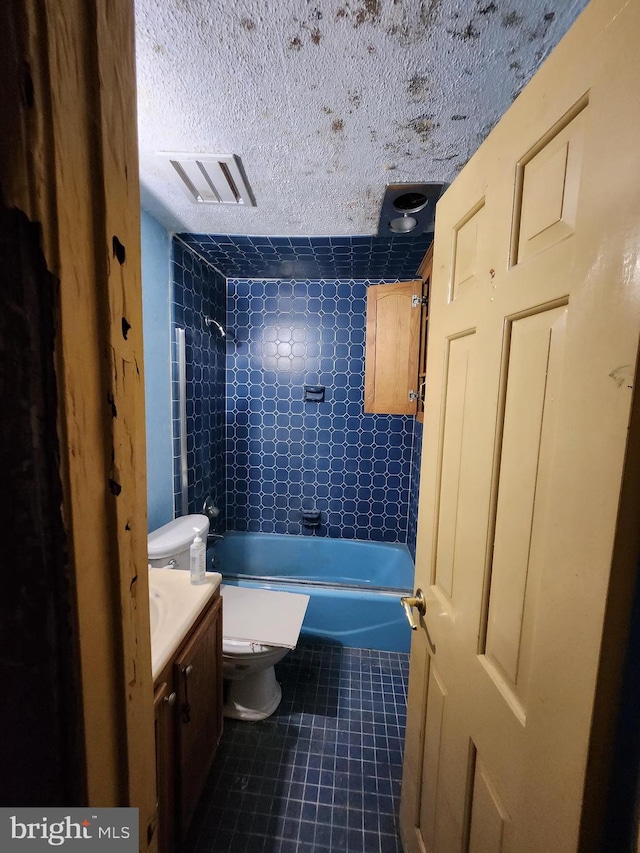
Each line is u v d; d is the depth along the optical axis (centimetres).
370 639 198
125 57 34
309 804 120
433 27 73
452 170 122
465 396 73
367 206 146
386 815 117
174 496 187
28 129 26
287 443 263
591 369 39
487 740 60
